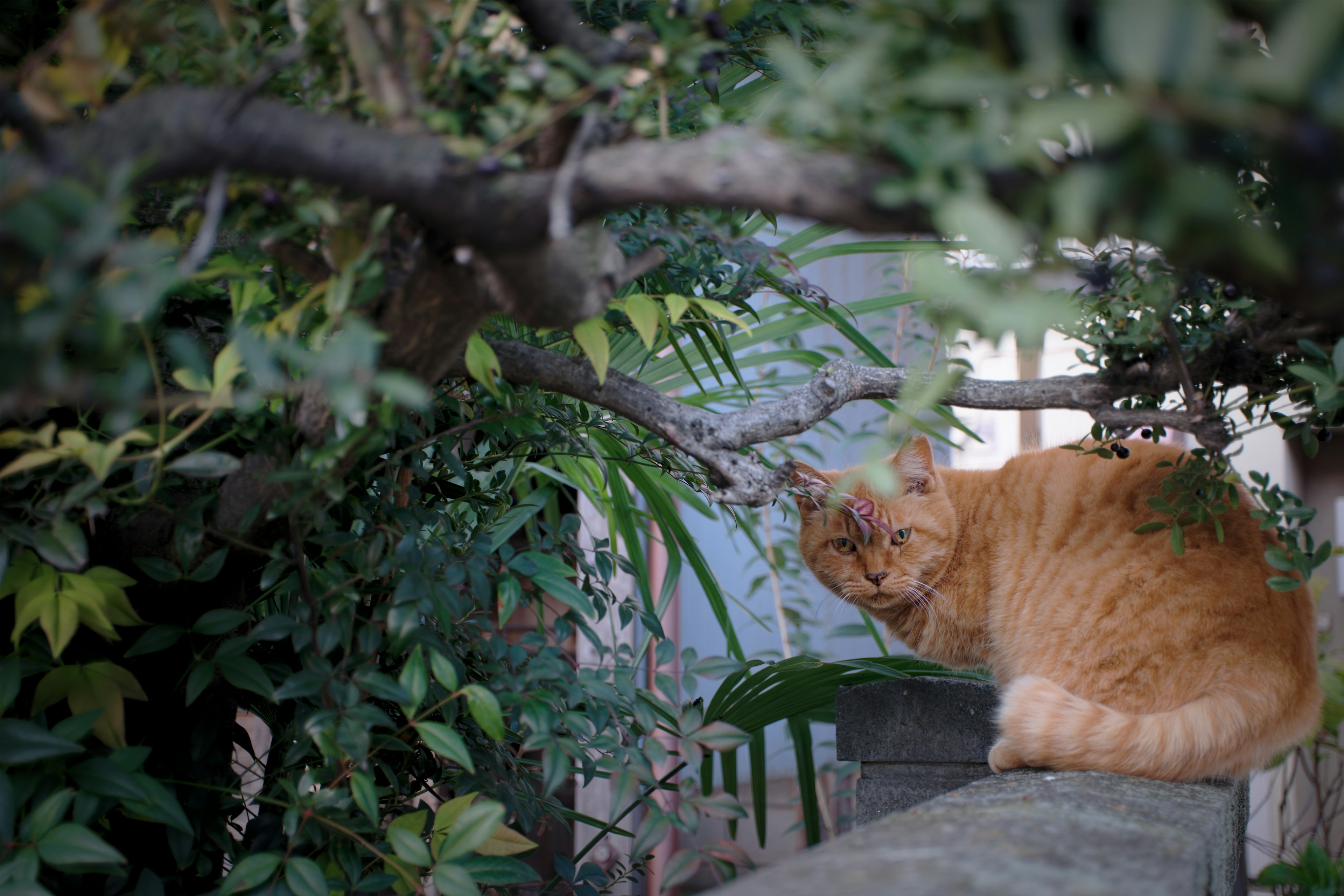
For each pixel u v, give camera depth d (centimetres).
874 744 201
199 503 111
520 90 81
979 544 213
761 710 197
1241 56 58
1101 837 99
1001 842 93
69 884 112
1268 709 155
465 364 126
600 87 71
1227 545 172
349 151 71
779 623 318
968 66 63
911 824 103
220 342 134
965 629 214
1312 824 325
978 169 64
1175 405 151
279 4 97
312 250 93
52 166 68
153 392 109
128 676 108
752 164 68
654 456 176
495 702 106
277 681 129
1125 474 195
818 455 307
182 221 113
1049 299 62
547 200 71
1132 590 174
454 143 72
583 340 104
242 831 143
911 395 79
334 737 104
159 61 92
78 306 64
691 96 125
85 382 71
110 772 100
